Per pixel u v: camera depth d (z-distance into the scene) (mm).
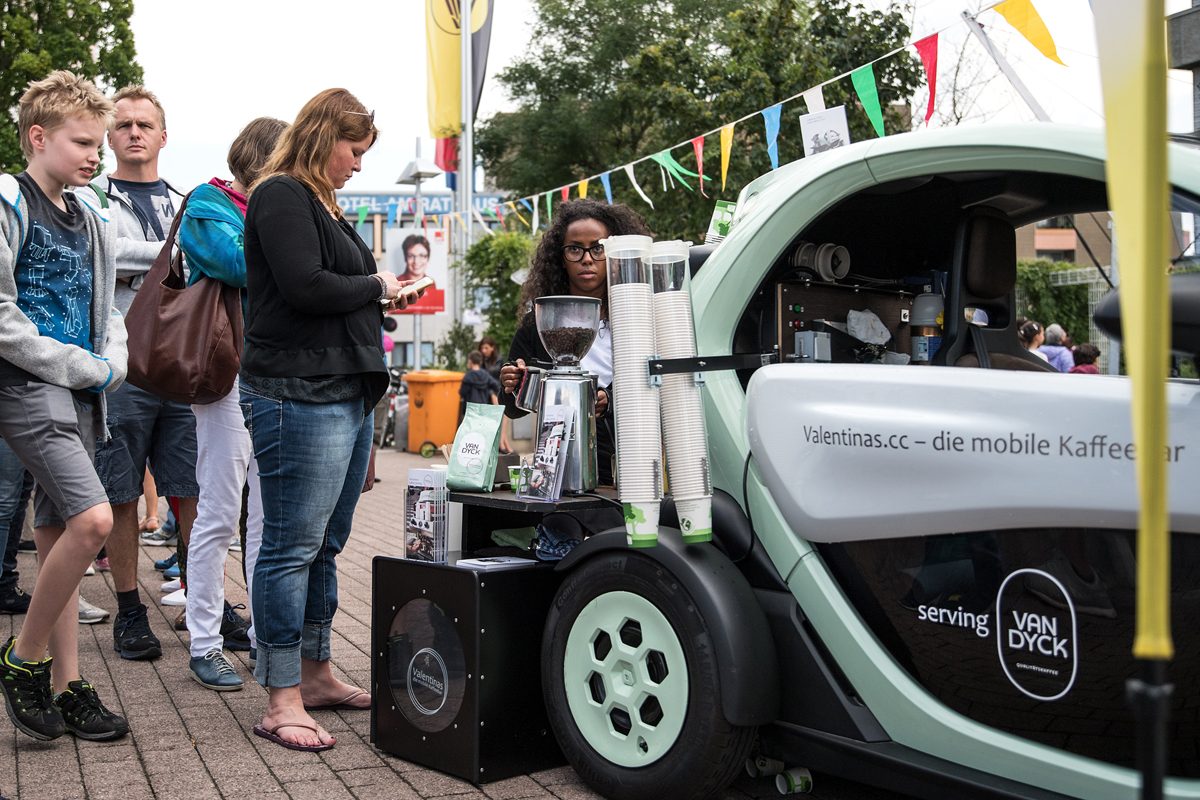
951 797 2455
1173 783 2160
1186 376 2262
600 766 2941
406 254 22500
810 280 3082
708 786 2734
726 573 2770
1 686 3381
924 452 2447
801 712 2746
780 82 18188
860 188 2809
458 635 3119
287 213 3225
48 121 3391
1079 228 3229
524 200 12164
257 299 3322
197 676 4113
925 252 3305
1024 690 2373
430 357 38875
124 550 4500
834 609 2680
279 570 3422
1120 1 1199
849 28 17500
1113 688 2238
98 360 3422
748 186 3305
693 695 2721
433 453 18188
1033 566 2334
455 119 21250
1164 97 1167
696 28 34531
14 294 3271
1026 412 2312
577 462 3117
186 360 3959
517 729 3152
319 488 3367
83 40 21031
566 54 37281
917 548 2535
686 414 2807
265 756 3326
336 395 3352
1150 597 1195
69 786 3045
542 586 3221
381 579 3379
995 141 2518
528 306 4027
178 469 4953
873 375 2576
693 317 2979
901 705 2568
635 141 36719
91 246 3545
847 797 3004
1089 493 2207
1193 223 2250
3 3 20375
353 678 4199
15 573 5312
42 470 3270
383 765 3266
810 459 2643
